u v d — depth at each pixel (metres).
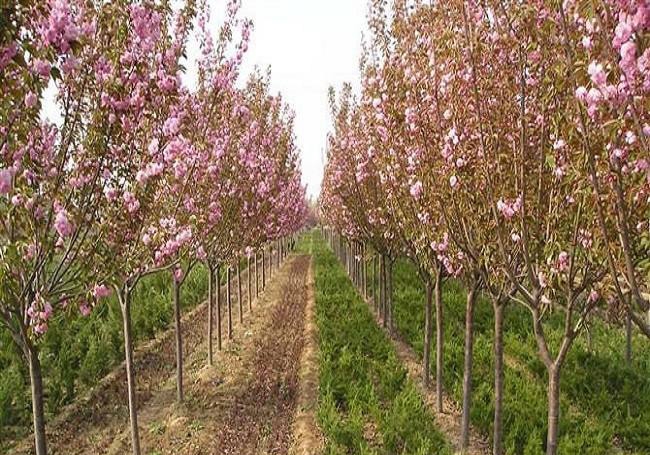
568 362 10.50
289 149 15.72
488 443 7.76
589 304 4.80
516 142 4.97
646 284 4.05
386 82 6.73
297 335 14.18
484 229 5.54
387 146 7.23
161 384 10.77
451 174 5.55
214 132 8.00
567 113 3.85
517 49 4.41
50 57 3.25
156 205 6.11
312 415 8.78
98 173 4.61
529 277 4.76
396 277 19.91
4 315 4.42
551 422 5.07
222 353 12.60
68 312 4.56
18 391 8.91
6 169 3.51
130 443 8.23
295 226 30.56
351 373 9.61
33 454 7.95
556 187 4.63
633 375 9.98
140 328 13.10
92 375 10.30
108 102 4.44
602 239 3.90
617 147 3.41
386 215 9.82
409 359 11.98
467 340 7.65
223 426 8.78
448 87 5.49
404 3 6.32
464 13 4.51
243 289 22.66
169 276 17.97
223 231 9.80
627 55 2.85
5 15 2.84
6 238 4.23
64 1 3.62
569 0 3.65
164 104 5.02
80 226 4.57
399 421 7.31
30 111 3.62
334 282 20.00
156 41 4.95
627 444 7.79
